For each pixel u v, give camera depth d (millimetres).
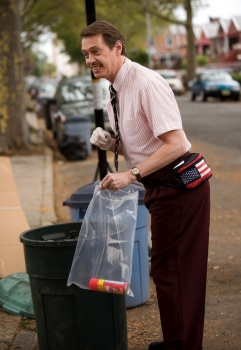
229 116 27750
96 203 4230
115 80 4238
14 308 5793
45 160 17234
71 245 4270
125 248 4195
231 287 6496
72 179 14445
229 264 7348
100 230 4207
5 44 18297
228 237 8625
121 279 4176
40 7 27484
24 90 18750
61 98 20047
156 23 57344
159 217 4340
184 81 56250
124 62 4234
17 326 5547
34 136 23422
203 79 40062
